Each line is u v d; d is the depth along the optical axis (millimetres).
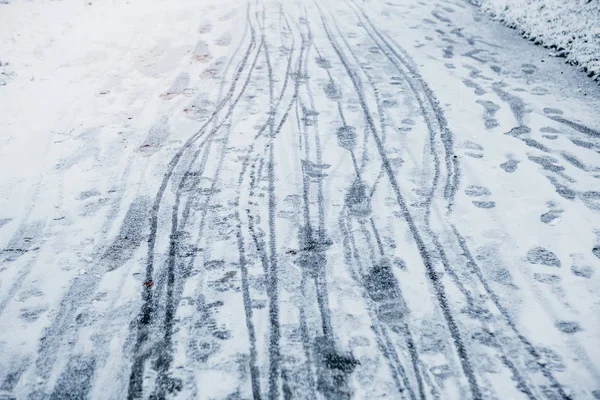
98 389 2219
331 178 3920
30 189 3709
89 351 2408
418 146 4418
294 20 8016
